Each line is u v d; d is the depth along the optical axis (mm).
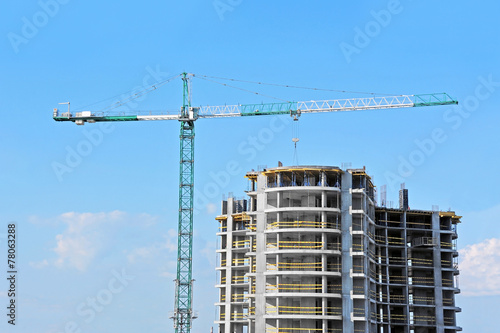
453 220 173125
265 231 138625
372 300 142125
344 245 139000
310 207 137875
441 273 162750
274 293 134750
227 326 174875
